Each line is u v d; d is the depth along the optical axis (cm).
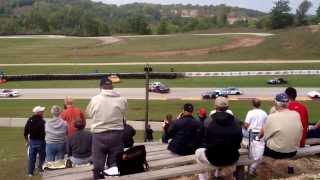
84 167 1105
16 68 10206
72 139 1258
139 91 7444
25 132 1366
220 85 7956
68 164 1257
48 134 1391
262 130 1134
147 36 17175
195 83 8194
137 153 964
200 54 12575
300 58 11544
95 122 930
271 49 12681
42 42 16000
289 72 9125
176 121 1124
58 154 1410
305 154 1117
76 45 15025
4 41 16412
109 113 923
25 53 13350
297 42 13025
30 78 8781
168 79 8725
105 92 938
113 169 947
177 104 6353
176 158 1086
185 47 13800
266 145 1070
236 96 6981
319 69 9431
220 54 12488
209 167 985
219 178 1109
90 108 933
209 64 10512
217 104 970
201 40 15088
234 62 10856
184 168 983
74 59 11875
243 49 13050
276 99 1065
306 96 6894
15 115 5744
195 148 1114
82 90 7656
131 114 5625
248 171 1109
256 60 11262
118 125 938
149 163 1057
